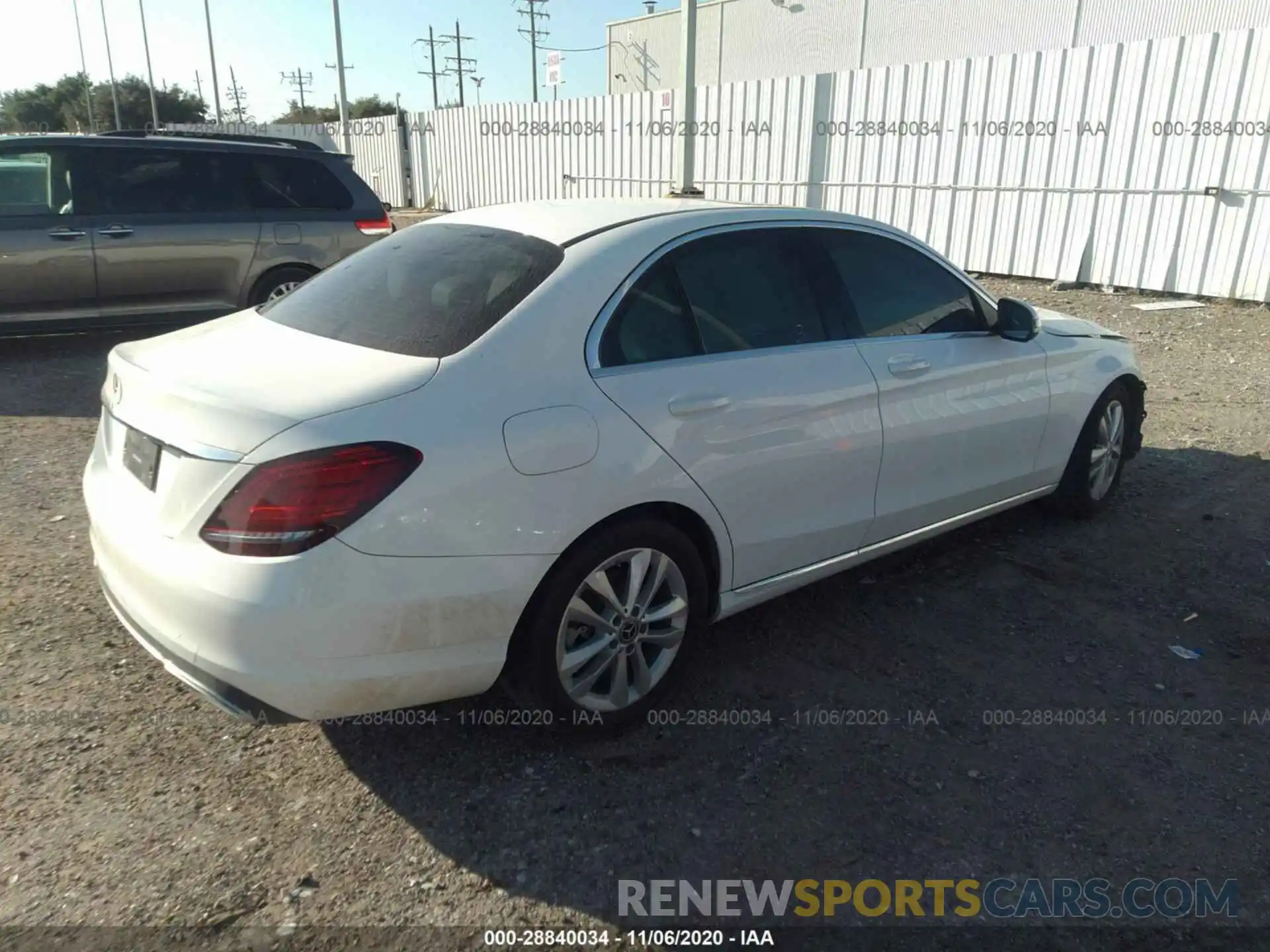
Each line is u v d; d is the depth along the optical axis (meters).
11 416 6.64
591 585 2.94
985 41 26.09
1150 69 10.86
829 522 3.62
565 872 2.58
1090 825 2.78
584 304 2.99
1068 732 3.21
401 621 2.55
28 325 7.80
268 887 2.50
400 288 3.22
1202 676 3.56
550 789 2.90
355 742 3.11
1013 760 3.06
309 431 2.45
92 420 6.57
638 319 3.11
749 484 3.28
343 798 2.85
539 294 2.95
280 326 3.25
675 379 3.09
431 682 2.68
